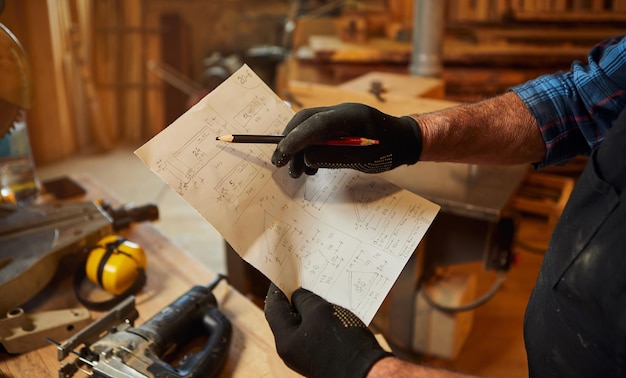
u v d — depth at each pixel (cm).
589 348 66
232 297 113
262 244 78
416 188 135
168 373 87
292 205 82
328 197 83
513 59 268
